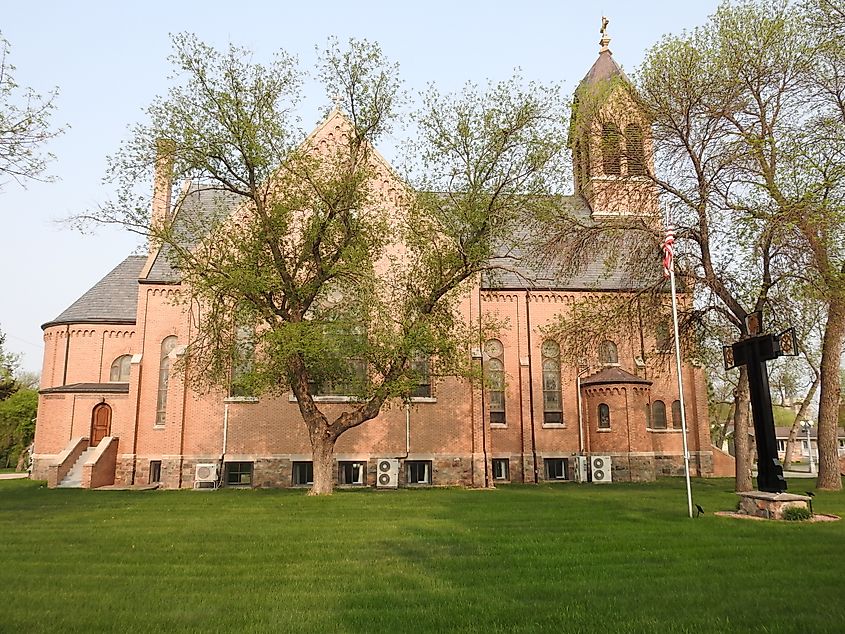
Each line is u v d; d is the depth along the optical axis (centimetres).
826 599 923
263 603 923
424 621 827
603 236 2859
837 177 2158
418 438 3384
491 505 2242
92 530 1659
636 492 2762
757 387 1895
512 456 3809
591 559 1233
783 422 10400
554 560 1223
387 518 1894
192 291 2619
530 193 2591
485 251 2586
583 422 3847
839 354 2720
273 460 3312
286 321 2477
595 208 3428
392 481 3272
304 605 912
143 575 1123
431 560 1233
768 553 1279
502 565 1185
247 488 3228
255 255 2445
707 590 985
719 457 4059
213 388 3262
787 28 2512
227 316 2891
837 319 2683
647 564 1183
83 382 3981
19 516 1980
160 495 2764
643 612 865
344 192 2536
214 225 2600
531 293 3988
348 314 2678
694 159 2556
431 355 2628
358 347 2572
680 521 1741
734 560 1210
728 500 2300
